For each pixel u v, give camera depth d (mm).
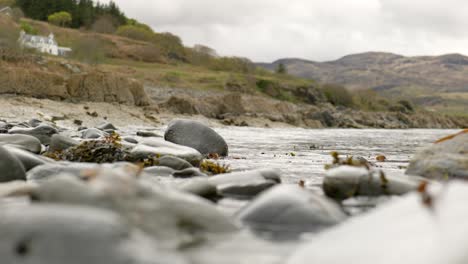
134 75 90062
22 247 2568
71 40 121938
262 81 105250
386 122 94188
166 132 13523
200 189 5621
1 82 35562
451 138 6824
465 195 3004
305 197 4355
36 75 37406
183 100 47500
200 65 138125
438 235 2574
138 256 2619
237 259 3111
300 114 70000
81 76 40812
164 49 136750
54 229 2615
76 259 2520
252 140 25281
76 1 156625
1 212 2854
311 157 14250
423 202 3021
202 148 13320
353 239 2838
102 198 3420
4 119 27109
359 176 5500
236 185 5996
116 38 129625
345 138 32156
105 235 2637
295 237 3693
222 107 55312
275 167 10734
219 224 3750
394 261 2459
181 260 2861
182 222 3590
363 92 129250
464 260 2320
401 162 13078
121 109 39656
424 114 126375
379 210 3189
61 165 7062
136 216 3416
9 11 123938
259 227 3965
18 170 6117
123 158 9609
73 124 30359
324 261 2688
